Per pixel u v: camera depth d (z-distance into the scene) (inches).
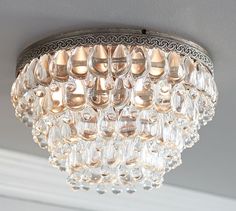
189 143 58.5
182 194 102.9
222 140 81.1
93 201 97.6
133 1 50.3
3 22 53.5
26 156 88.4
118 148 54.0
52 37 54.7
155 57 53.1
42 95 53.8
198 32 54.3
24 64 57.5
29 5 51.2
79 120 53.1
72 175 57.1
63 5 51.1
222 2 50.3
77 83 52.1
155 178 57.8
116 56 51.6
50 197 94.1
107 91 51.2
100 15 52.1
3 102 69.6
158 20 52.6
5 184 90.4
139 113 52.4
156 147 54.7
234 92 66.4
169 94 52.6
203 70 55.7
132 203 100.4
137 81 51.8
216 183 99.8
